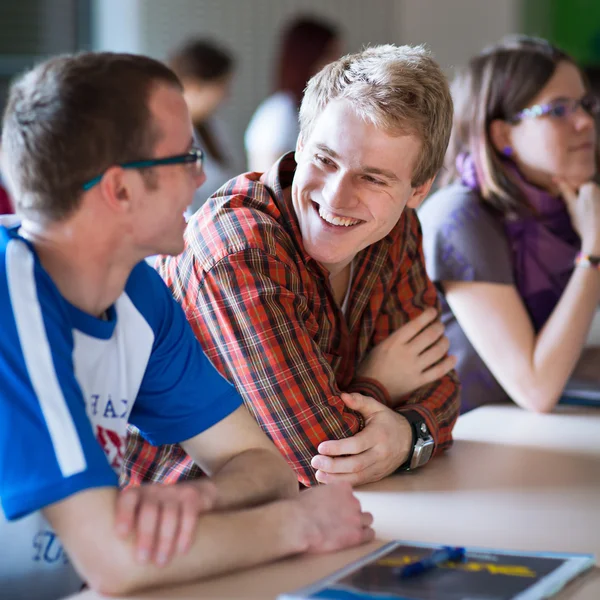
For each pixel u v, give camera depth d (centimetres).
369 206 149
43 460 99
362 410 153
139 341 120
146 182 106
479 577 101
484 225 210
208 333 149
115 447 120
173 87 108
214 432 128
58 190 103
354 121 145
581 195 214
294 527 113
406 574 102
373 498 141
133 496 103
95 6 526
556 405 211
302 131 154
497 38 627
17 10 514
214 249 148
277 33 579
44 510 101
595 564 112
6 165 108
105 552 99
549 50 219
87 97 102
